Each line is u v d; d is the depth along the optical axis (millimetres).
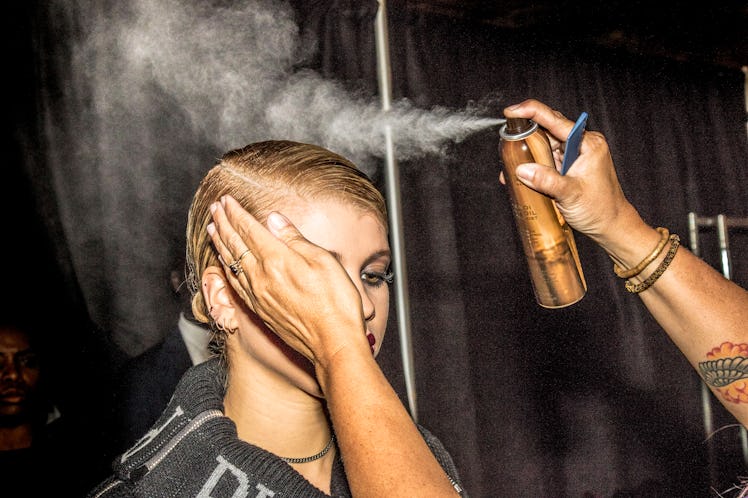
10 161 1991
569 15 2914
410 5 2650
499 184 2709
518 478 2629
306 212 673
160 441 696
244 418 722
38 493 1720
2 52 2002
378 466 519
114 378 1963
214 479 657
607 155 765
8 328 1858
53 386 1896
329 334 564
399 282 2498
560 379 2754
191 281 758
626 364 2861
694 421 2963
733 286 801
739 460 2926
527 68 2922
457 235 2615
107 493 688
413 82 2600
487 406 2631
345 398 543
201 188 729
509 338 2684
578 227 792
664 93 3330
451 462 896
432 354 2520
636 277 809
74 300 2020
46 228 2018
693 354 812
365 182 709
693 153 3363
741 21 3105
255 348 692
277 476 655
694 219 2715
